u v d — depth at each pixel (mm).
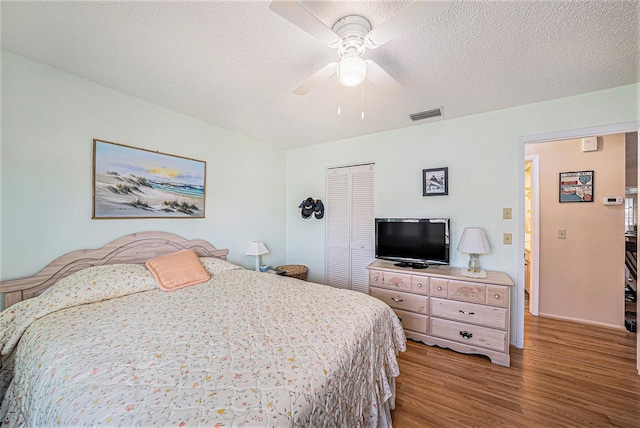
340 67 1311
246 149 3322
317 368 994
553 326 2830
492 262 2527
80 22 1360
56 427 790
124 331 1265
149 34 1451
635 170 3994
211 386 866
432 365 2121
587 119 2135
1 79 1609
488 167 2543
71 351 1078
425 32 1396
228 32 1427
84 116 1949
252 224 3412
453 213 2715
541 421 1539
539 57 1630
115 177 2119
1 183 1617
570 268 2979
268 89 2084
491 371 2039
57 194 1830
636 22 1300
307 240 3848
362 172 3379
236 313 1505
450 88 2055
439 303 2389
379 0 1189
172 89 2094
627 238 3418
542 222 3105
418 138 2914
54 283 1784
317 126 2959
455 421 1548
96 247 2020
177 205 2557
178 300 1725
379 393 1420
